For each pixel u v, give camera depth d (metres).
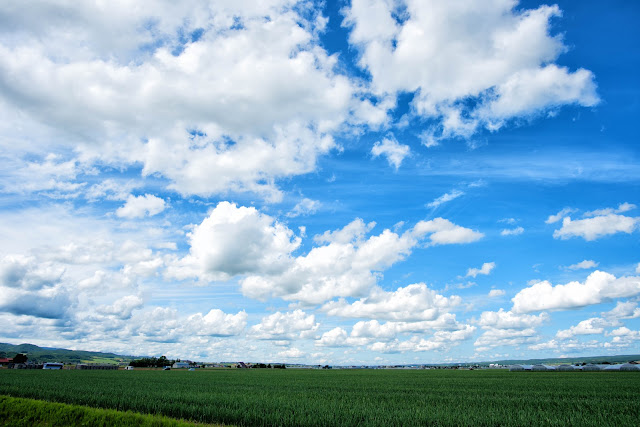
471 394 39.28
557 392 40.94
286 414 23.20
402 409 26.53
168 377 76.12
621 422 22.09
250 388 46.00
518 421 21.69
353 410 24.81
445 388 47.97
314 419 21.69
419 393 40.41
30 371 93.94
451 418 22.25
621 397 35.69
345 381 65.75
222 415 23.77
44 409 25.84
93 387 43.22
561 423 21.09
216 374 97.62
